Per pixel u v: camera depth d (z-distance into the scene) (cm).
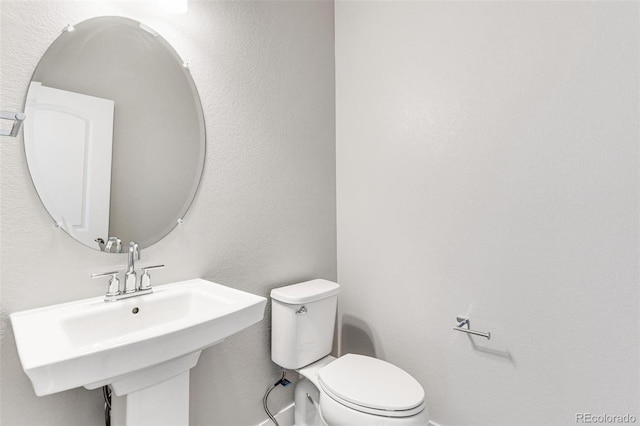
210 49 135
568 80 125
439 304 158
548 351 129
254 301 102
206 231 133
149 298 105
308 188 181
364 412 113
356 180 191
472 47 148
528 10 133
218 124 138
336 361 145
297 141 174
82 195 102
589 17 120
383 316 179
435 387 159
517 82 136
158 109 120
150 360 76
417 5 166
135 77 114
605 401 118
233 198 143
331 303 162
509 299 138
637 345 112
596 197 120
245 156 148
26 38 92
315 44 187
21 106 91
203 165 132
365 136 187
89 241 103
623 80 114
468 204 149
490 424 142
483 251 145
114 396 95
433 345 160
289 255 169
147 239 116
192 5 129
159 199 119
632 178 113
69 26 99
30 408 92
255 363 152
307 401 155
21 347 69
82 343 89
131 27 113
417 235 166
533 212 132
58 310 93
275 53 163
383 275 179
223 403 139
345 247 196
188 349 83
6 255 88
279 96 165
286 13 169
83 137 102
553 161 128
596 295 120
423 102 163
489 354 143
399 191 172
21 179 91
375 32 183
